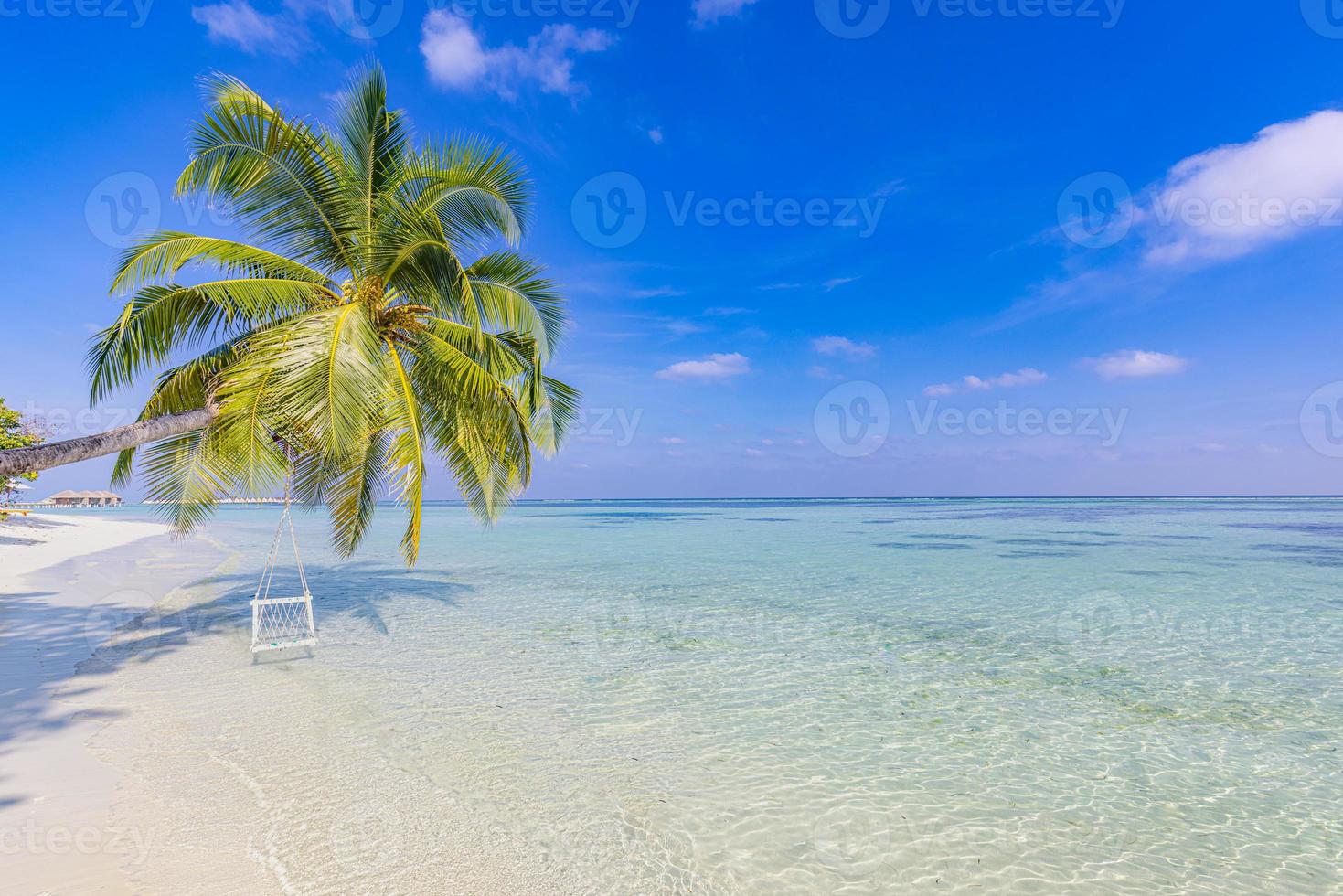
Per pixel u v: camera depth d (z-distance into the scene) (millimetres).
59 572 17703
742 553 25578
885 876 4277
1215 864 4480
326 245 10234
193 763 5629
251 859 4180
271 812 4840
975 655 10195
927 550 26328
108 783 5184
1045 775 5895
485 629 11742
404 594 15578
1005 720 7348
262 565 21000
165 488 10320
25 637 10016
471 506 12469
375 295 9992
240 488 9391
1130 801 5414
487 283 11062
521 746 6367
